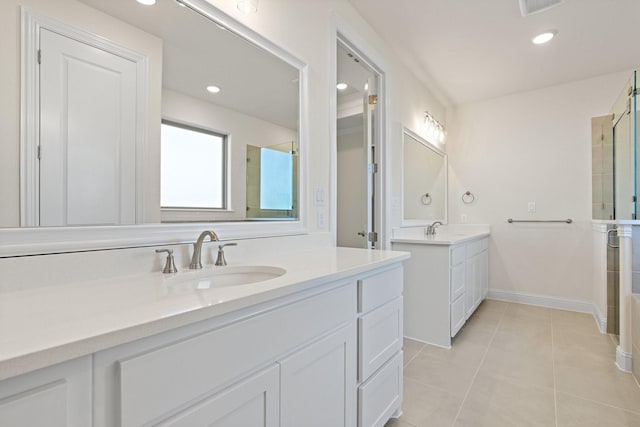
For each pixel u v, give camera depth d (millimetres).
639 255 1984
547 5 2037
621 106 2654
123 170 1014
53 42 868
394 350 1470
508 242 3590
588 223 3168
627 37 2408
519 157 3525
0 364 412
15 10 803
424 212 3312
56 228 849
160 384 591
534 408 1606
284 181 1598
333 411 1061
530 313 3148
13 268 774
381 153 2529
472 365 2064
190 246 1173
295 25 1655
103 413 527
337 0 1972
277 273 1150
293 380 890
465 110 3854
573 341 2453
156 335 593
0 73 778
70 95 898
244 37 1396
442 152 3764
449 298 2357
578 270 3223
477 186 3770
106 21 982
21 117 809
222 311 680
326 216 1862
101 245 938
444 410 1592
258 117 1477
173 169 1157
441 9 2123
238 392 731
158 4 1118
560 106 3309
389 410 1422
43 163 841
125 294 758
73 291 789
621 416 1539
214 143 1301
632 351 1942
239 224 1362
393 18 2225
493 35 2410
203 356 663
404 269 2545
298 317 914
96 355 521
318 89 1811
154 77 1107
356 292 1209
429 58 2777
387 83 2525
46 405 469
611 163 2996
